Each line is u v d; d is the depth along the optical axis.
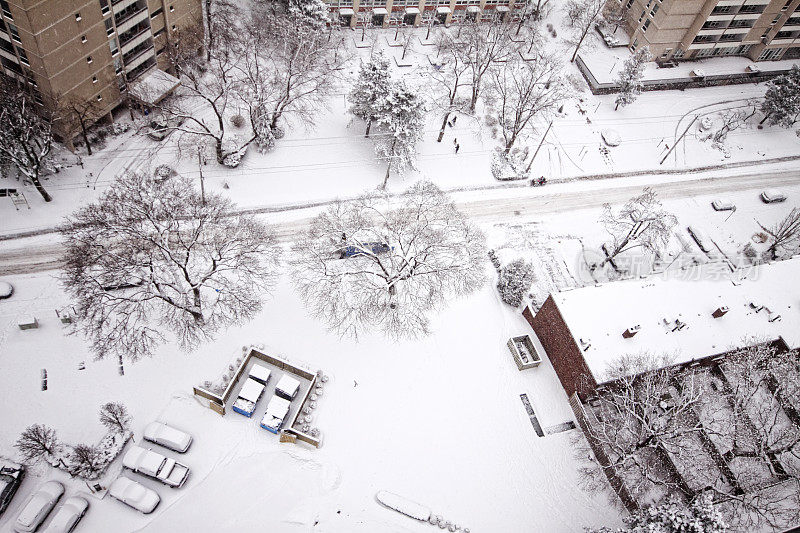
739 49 89.44
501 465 48.94
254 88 62.12
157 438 45.75
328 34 77.25
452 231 55.91
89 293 46.25
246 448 47.34
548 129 68.69
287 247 59.53
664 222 62.66
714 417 51.16
